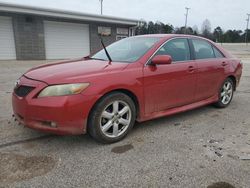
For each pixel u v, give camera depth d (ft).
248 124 14.42
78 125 10.41
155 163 9.80
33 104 10.10
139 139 12.07
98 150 10.84
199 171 9.27
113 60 13.20
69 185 8.35
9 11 49.37
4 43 51.78
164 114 13.52
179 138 12.25
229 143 11.73
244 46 195.83
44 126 10.21
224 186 8.41
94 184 8.43
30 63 47.91
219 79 16.70
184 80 14.08
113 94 11.25
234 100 20.21
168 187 8.32
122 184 8.45
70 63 12.93
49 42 57.47
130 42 14.84
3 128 13.05
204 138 12.30
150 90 12.50
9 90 22.79
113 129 11.53
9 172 9.01
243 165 9.73
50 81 10.21
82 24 61.98
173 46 14.11
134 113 12.25
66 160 9.94
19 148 10.86
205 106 18.15
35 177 8.75
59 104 9.93
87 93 10.38
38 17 54.44
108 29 66.90
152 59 12.64
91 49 64.80
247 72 40.14
